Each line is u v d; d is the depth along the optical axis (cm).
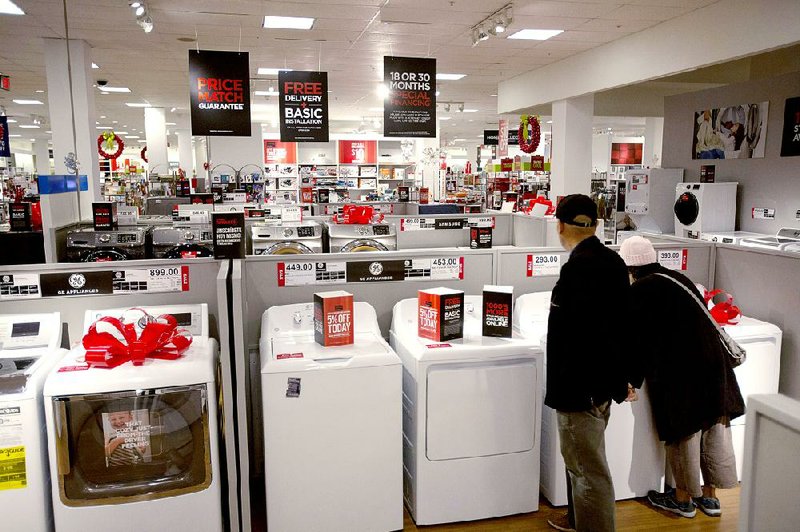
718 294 385
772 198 713
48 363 257
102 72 1121
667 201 875
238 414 264
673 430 292
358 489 278
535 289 367
